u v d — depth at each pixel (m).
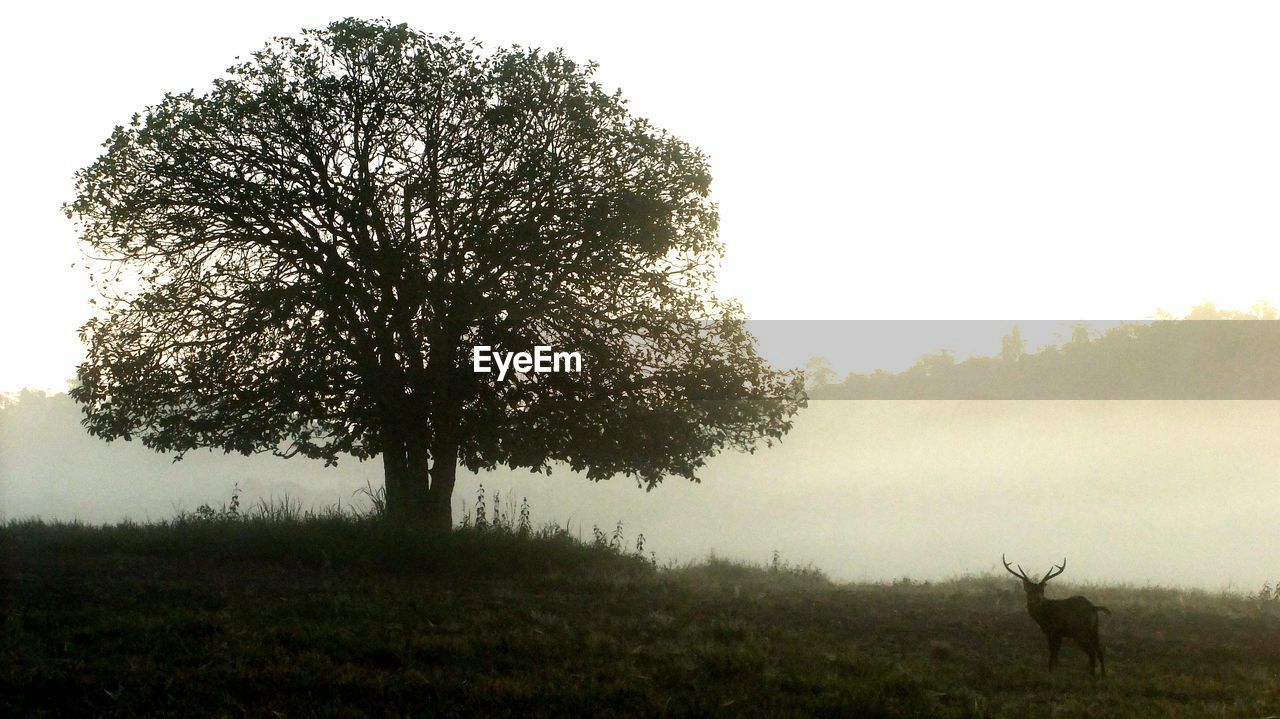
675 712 7.86
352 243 20.03
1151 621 13.57
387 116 19.92
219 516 19.12
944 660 10.66
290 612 11.50
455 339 19.69
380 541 16.78
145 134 19.83
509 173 20.19
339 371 19.36
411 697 8.09
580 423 19.98
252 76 20.05
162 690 8.00
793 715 7.87
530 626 11.22
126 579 13.46
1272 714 8.16
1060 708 8.40
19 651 8.98
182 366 19.77
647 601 13.70
